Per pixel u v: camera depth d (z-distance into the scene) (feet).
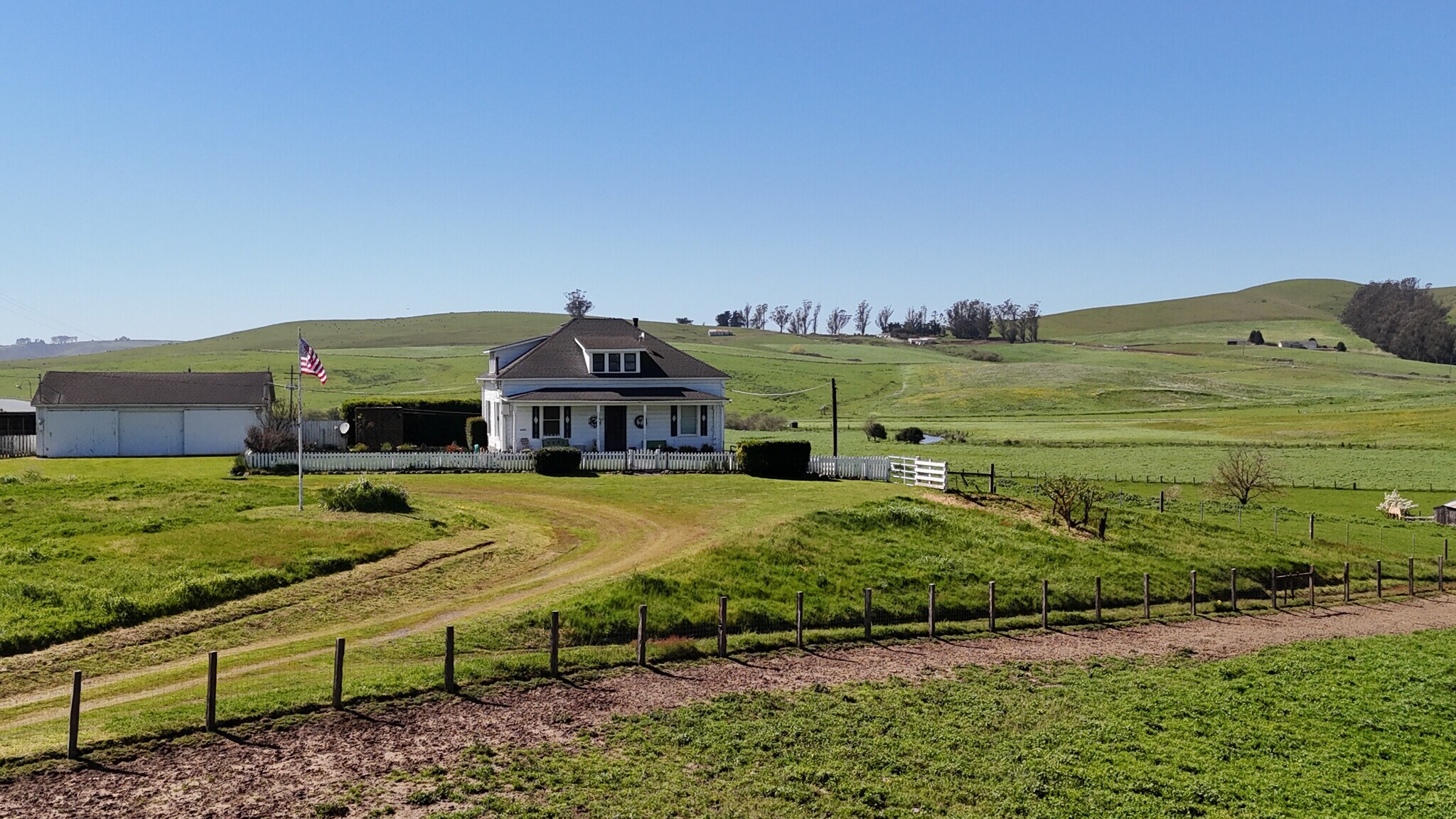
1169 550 133.39
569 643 84.12
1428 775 65.92
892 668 83.71
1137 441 320.91
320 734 59.93
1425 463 267.59
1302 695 82.17
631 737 62.64
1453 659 95.35
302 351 129.29
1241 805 58.39
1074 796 57.57
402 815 49.88
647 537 119.96
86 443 214.48
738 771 58.39
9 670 69.97
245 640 80.23
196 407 220.84
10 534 103.86
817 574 106.11
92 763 54.08
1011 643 95.14
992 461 270.26
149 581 88.84
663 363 208.44
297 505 127.75
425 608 90.38
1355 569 141.08
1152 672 87.25
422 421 231.30
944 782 58.59
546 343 210.59
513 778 55.06
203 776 53.21
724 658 82.84
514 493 149.79
